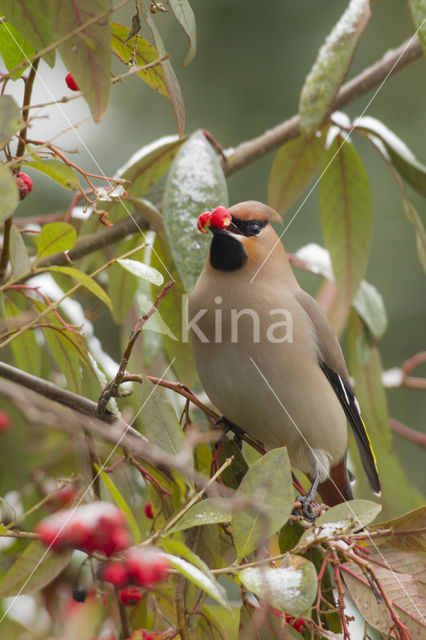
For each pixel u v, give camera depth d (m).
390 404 12.22
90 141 11.95
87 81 3.87
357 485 8.60
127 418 5.40
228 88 12.27
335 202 7.55
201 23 12.39
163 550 4.52
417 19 5.95
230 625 5.84
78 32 3.87
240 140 12.17
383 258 12.24
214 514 4.17
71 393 4.91
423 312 12.13
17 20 4.26
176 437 4.50
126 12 10.21
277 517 4.13
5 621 5.60
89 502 4.93
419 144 12.27
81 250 6.96
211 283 6.61
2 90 4.14
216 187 5.84
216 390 6.57
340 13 12.07
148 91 12.27
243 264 6.61
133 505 5.85
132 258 6.95
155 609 5.42
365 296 7.96
